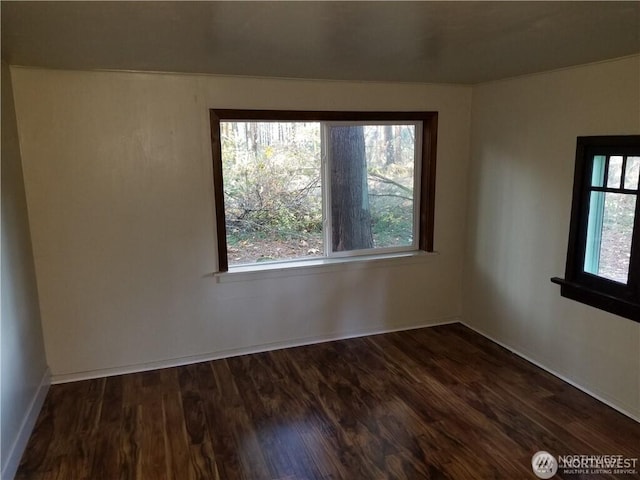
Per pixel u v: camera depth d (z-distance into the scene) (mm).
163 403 3068
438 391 3188
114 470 2432
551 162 3297
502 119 3717
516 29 2107
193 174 3414
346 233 4027
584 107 3020
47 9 1754
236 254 3768
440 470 2412
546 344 3471
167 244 3441
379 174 4043
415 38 2266
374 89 3766
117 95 3160
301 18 1895
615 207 2896
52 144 3078
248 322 3764
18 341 2590
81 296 3307
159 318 3520
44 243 3158
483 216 4020
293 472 2406
